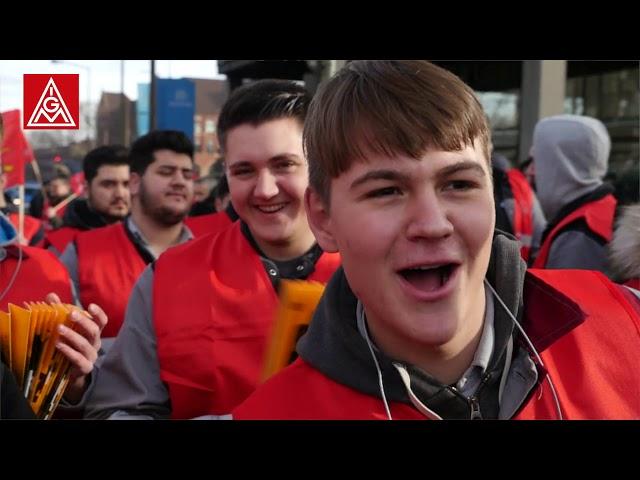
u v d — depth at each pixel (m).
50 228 6.52
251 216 1.94
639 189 6.10
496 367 1.13
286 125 1.89
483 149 1.07
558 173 3.39
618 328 1.18
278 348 1.47
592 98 6.28
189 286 1.92
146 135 3.24
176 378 1.86
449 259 1.00
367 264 1.04
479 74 5.94
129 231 3.15
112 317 2.96
